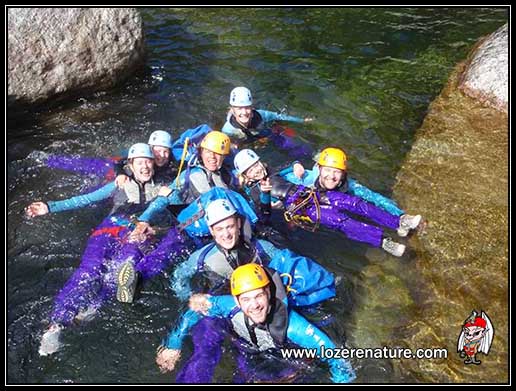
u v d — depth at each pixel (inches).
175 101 354.6
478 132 316.5
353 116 337.4
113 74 357.4
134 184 269.3
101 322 212.2
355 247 245.6
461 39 427.8
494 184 279.4
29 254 242.4
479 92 341.1
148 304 219.8
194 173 272.5
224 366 193.9
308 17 462.3
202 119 339.0
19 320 213.0
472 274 230.8
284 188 265.9
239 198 249.4
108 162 298.5
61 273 233.9
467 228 254.5
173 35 431.2
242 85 369.4
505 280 227.5
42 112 338.3
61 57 332.5
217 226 216.7
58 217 261.9
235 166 269.0
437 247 245.6
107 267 231.9
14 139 314.5
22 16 319.0
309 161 301.7
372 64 394.6
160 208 260.5
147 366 197.5
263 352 196.2
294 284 209.9
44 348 201.5
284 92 361.1
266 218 258.8
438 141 311.1
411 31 440.5
